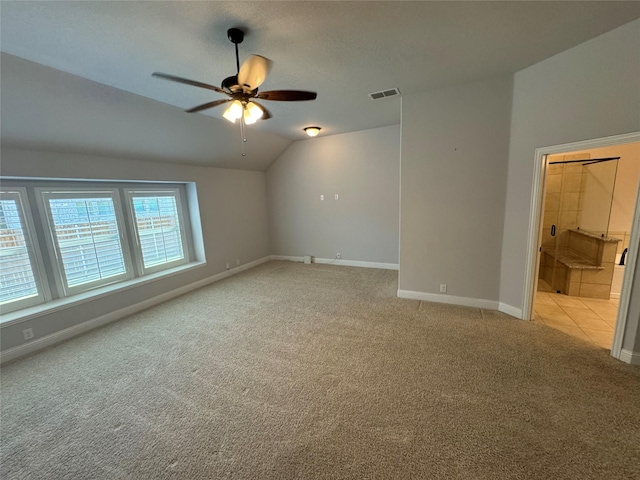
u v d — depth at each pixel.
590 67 2.30
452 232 3.46
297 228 6.21
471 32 2.09
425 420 1.83
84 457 1.66
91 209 3.56
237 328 3.21
